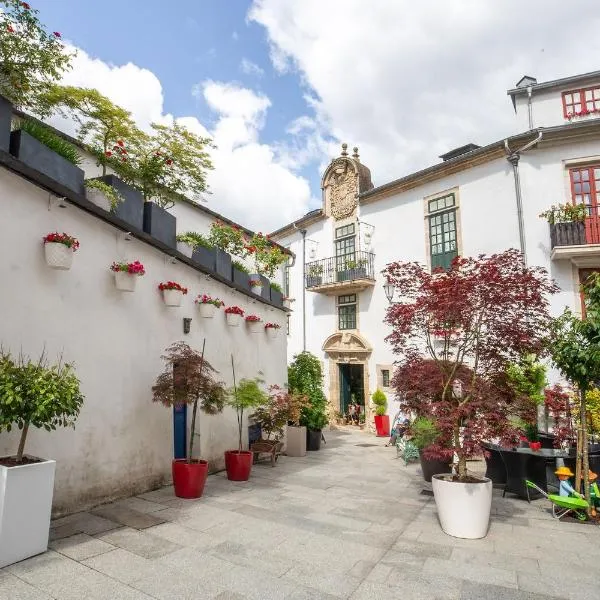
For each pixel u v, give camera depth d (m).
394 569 4.07
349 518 5.59
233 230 10.27
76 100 7.19
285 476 8.06
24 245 4.86
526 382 8.75
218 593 3.50
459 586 3.76
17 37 5.50
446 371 5.91
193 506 5.82
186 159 8.79
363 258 16.09
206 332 8.34
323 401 12.18
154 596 3.41
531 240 11.45
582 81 11.93
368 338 15.85
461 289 5.30
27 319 4.85
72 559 3.99
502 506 6.38
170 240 7.39
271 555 4.30
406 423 8.10
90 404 5.58
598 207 10.94
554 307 10.91
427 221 14.18
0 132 4.61
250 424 9.57
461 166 13.10
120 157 7.66
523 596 3.61
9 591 3.37
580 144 11.19
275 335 11.06
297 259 19.64
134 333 6.43
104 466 5.73
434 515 5.84
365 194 15.98
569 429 7.77
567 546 4.77
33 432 4.81
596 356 5.61
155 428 6.68
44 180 4.96
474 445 5.15
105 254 5.98
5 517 3.77
